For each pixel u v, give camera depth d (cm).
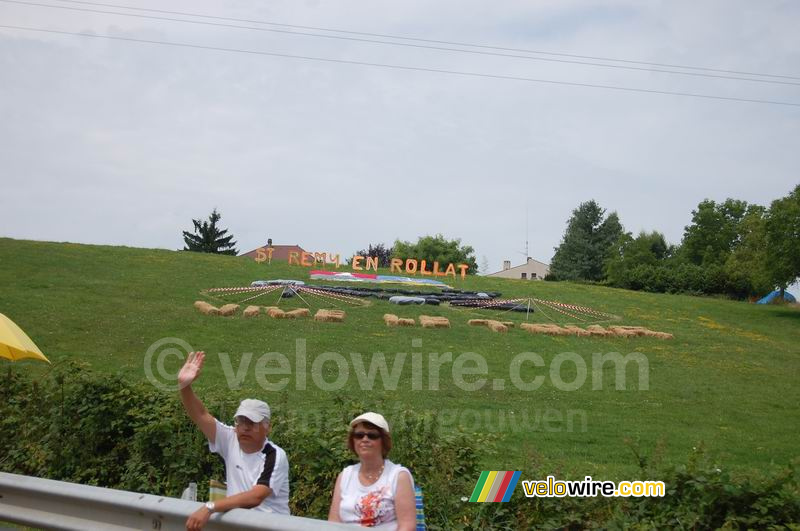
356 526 520
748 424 2278
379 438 603
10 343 938
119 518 615
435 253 10269
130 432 1134
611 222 11769
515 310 4206
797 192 5334
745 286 7162
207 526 576
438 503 895
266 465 660
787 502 745
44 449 1115
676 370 3102
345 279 4819
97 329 3052
